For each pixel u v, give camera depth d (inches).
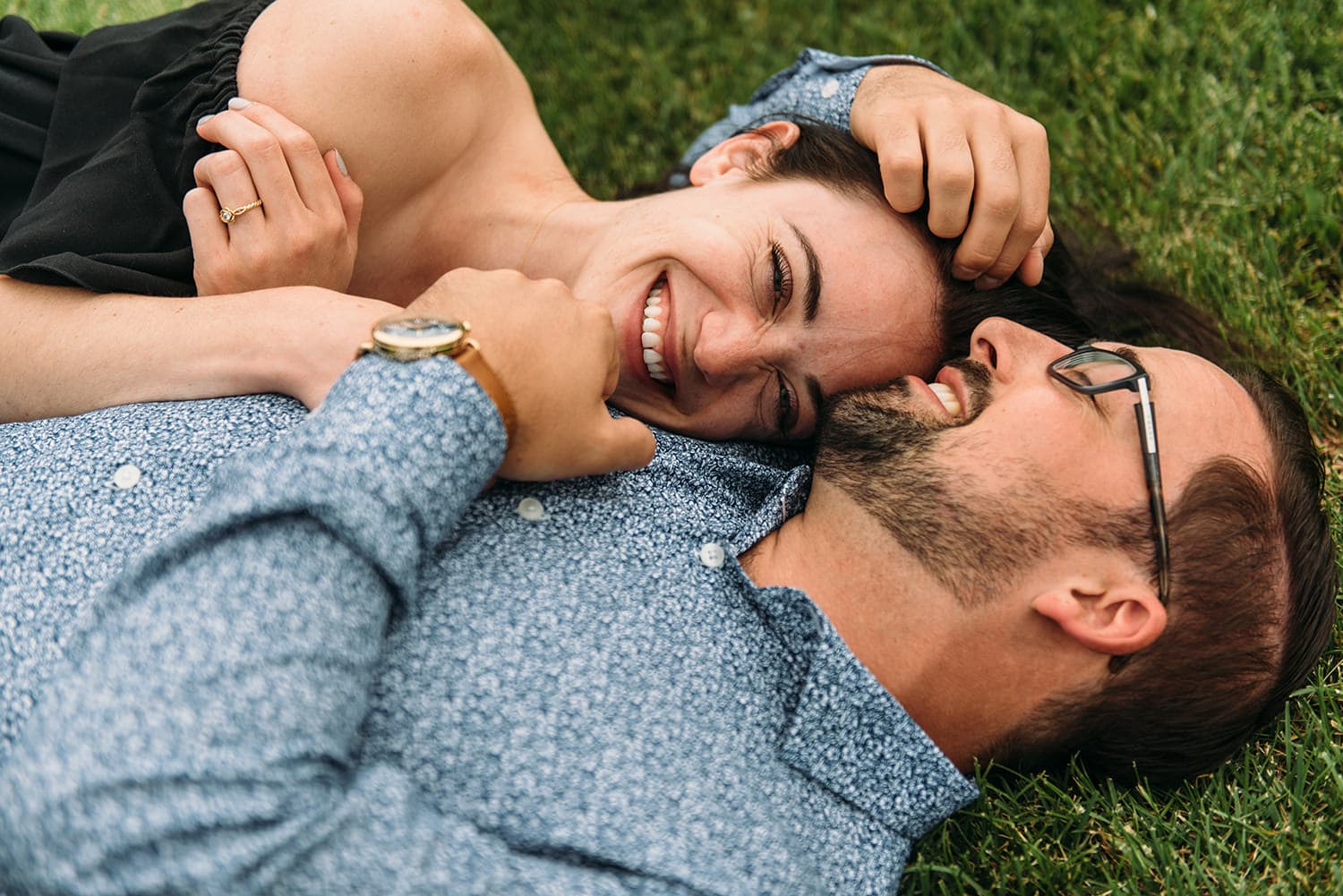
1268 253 94.9
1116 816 65.7
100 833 44.6
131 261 68.1
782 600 59.3
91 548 55.1
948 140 70.5
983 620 59.7
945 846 65.2
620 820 52.7
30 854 45.2
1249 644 62.5
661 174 112.7
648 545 60.9
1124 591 59.0
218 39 73.3
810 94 88.3
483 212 80.3
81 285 65.7
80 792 44.9
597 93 118.1
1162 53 110.2
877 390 64.9
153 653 47.4
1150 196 103.1
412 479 51.1
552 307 57.8
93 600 53.7
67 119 75.4
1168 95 107.6
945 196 69.4
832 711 58.4
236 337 62.1
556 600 56.8
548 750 53.3
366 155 73.4
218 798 45.4
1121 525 59.4
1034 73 115.6
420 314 55.2
